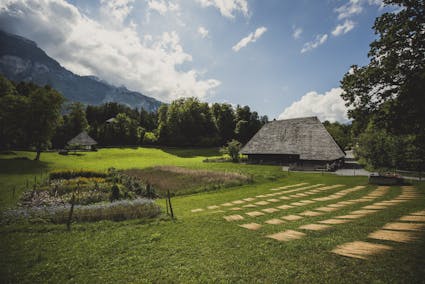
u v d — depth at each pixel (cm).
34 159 4291
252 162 4156
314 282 468
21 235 855
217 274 534
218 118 8550
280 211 1130
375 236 668
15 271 594
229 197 1648
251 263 577
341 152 3484
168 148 7944
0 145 5141
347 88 1594
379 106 1454
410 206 1002
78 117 8175
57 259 661
